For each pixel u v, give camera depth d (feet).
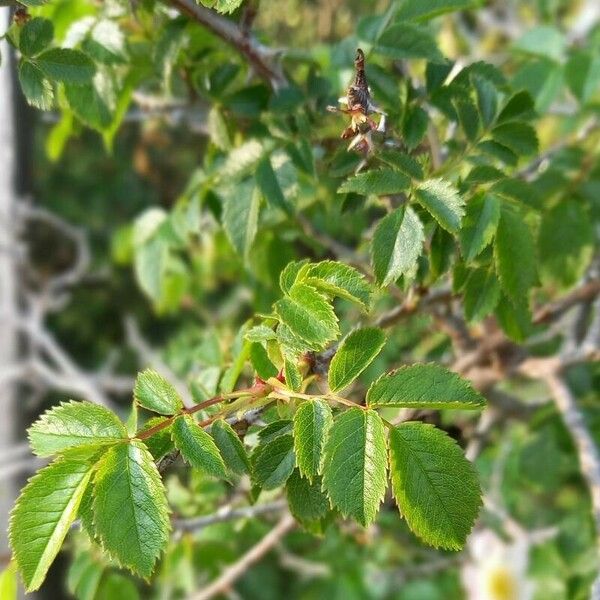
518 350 0.99
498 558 1.19
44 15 0.83
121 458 0.48
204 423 0.52
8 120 1.38
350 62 0.82
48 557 0.47
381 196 0.69
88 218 2.77
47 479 0.48
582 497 1.24
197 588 1.24
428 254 0.65
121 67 0.80
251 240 0.77
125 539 0.47
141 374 0.52
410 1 0.77
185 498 0.89
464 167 0.69
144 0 0.75
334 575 1.32
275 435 0.53
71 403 0.50
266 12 2.41
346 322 0.83
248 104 0.82
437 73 0.74
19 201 1.45
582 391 1.12
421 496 0.48
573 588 1.06
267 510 0.85
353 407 0.49
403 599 1.73
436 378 0.49
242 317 1.47
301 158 0.77
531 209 0.65
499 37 1.65
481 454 1.26
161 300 1.21
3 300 1.53
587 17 1.67
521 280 0.65
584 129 1.04
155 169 1.62
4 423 1.50
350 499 0.47
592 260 1.05
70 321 2.82
